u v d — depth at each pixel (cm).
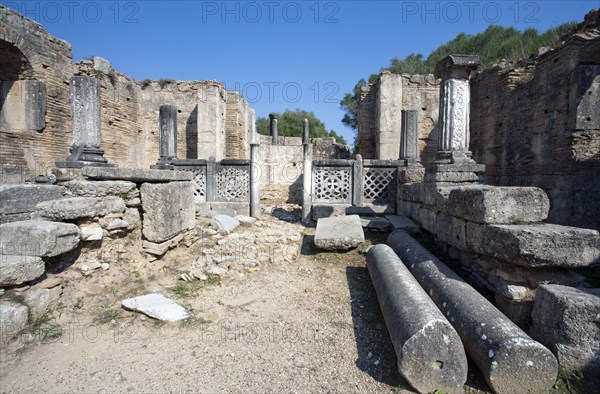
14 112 991
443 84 586
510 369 231
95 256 409
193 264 481
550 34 1155
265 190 1462
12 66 977
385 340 307
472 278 394
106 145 1178
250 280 453
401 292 315
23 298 306
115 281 403
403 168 735
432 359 238
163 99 1394
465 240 398
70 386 237
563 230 301
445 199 467
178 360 271
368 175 769
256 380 250
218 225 632
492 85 1055
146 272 439
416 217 634
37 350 277
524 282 317
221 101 1364
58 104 1070
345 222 619
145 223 462
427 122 1275
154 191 457
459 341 238
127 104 1289
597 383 241
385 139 1221
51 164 1047
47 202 363
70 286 362
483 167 534
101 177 448
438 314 261
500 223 343
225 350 288
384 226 650
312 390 241
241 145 1548
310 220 756
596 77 701
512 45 1450
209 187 811
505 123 984
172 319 328
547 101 809
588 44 687
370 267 450
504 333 243
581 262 290
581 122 711
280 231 664
